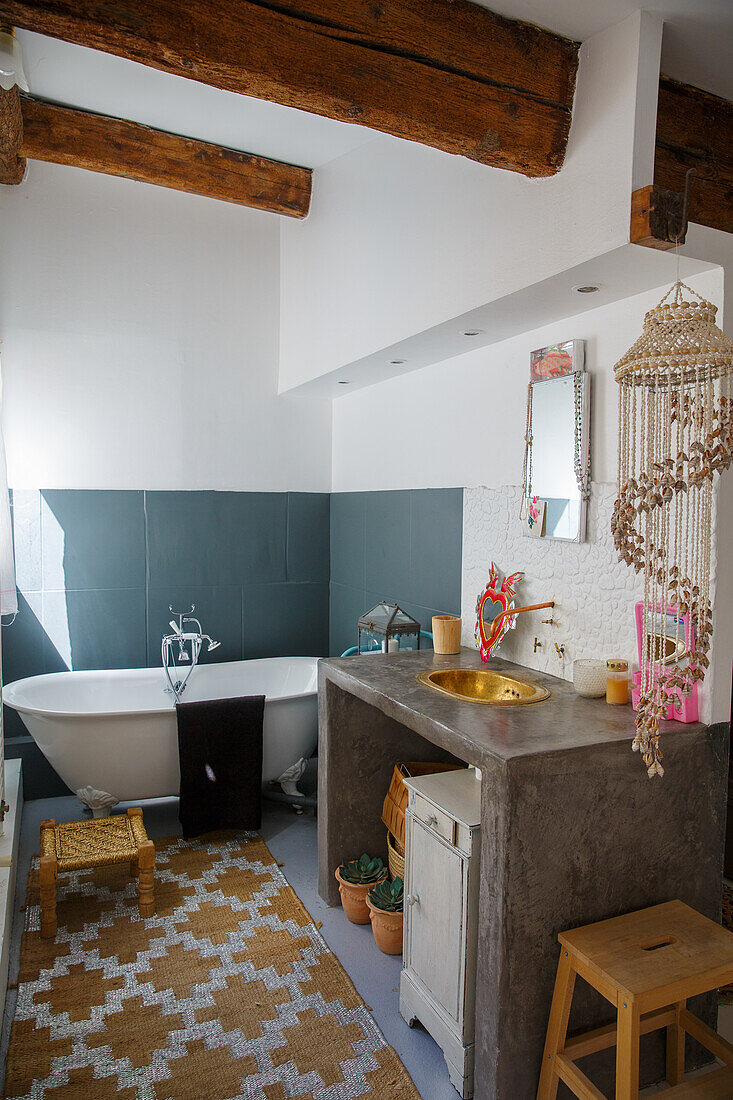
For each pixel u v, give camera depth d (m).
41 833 2.90
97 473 4.04
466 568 3.19
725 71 1.95
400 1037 2.19
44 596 3.95
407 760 2.99
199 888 2.99
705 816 2.07
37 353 3.87
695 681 2.06
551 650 2.66
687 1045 2.06
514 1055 1.82
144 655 4.20
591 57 1.93
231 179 3.74
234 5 1.70
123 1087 1.98
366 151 3.23
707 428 1.76
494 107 1.92
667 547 1.86
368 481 4.13
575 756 1.84
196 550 4.30
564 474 2.52
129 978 2.42
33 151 3.42
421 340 2.91
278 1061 2.07
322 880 2.92
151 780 3.44
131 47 1.66
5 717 3.90
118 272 4.04
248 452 4.43
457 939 1.97
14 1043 2.13
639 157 1.80
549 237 2.08
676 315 1.74
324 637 4.70
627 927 1.85
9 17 1.56
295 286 4.16
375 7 1.80
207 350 4.29
